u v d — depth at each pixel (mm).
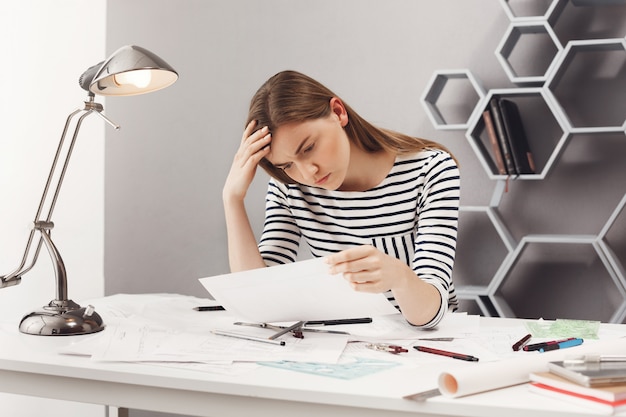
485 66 2908
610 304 2791
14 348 1333
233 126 3180
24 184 2959
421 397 1023
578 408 974
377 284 1342
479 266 2945
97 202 3223
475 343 1391
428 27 2967
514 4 2861
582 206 2805
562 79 2793
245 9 3160
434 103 2928
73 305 1519
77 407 2871
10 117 2910
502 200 2895
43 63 2998
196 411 1149
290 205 1902
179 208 3246
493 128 2689
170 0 3232
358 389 1072
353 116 1742
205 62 3207
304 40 3098
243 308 1483
